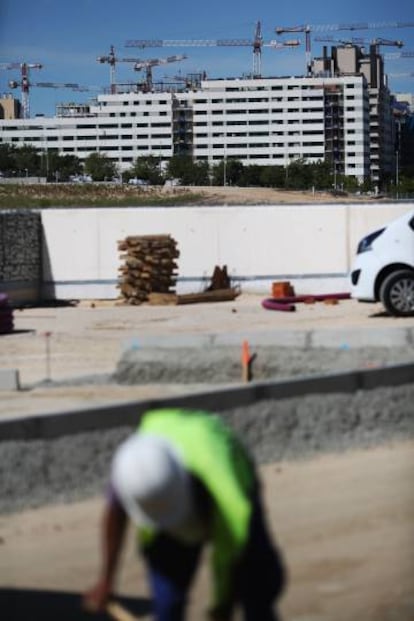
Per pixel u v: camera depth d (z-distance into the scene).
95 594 4.14
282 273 27.34
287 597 6.14
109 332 19.14
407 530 7.35
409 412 10.66
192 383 13.03
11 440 8.66
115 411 9.12
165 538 4.00
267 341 13.48
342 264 27.12
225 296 25.84
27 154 147.88
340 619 5.81
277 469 9.25
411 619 5.75
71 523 7.92
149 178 147.50
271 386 9.91
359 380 10.45
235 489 3.78
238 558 3.79
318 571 6.56
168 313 22.75
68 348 16.91
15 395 12.59
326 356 12.89
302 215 27.20
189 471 3.83
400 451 9.91
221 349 13.30
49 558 7.08
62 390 12.83
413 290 19.27
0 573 6.79
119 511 4.05
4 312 19.19
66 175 143.50
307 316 20.83
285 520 7.63
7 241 26.36
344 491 8.45
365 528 7.42
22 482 8.54
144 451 3.78
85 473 8.82
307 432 9.93
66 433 8.85
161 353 13.31
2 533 7.70
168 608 4.04
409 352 12.99
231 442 3.97
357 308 22.12
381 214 26.98
